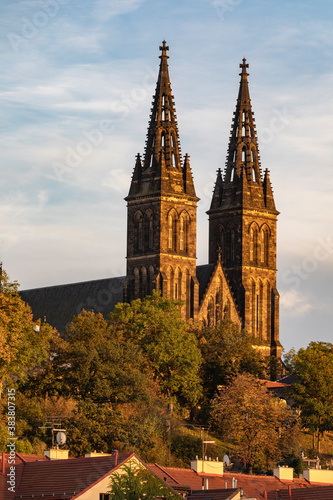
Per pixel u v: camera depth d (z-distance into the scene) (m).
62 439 147.38
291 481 143.88
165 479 127.56
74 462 120.56
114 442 184.62
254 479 141.38
